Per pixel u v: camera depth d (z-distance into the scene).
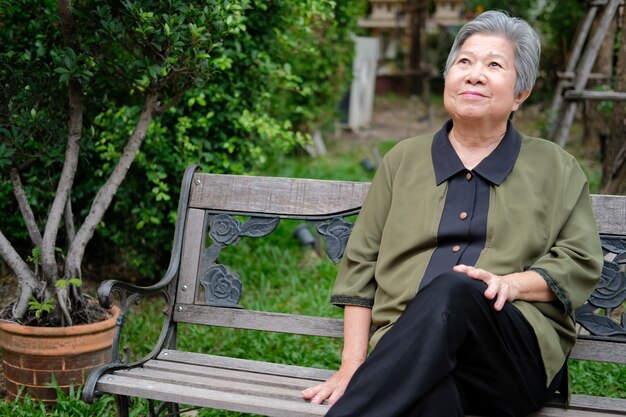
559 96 6.95
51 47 3.48
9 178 3.47
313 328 2.67
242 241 5.34
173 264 2.77
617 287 2.50
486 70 2.38
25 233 4.07
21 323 3.05
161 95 3.90
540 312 2.24
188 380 2.37
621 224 2.53
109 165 3.95
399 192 2.46
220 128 4.25
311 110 8.27
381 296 2.41
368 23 15.61
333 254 2.71
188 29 2.97
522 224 2.31
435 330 1.99
